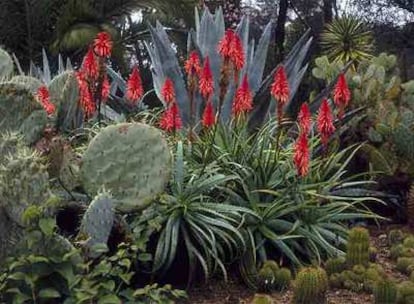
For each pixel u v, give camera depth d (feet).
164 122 20.44
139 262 16.66
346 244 19.39
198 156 19.74
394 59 33.65
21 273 12.75
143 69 54.39
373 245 22.76
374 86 28.53
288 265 18.98
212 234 17.17
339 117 20.58
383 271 18.70
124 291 14.07
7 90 17.39
